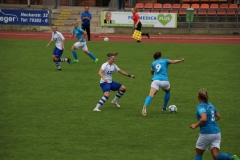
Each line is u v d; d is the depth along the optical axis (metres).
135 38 74.56
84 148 25.69
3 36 81.31
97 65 52.81
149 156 24.59
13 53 60.94
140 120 31.27
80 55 60.41
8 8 92.50
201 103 22.06
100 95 38.34
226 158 21.03
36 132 28.41
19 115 32.16
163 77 31.84
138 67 51.41
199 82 44.06
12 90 39.66
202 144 21.84
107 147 25.91
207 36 85.88
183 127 29.81
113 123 30.48
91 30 91.00
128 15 89.38
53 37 48.50
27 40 75.69
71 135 27.92
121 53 62.03
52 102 35.84
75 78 45.12
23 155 24.48
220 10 94.12
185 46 70.31
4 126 29.58
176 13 88.50
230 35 87.75
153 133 28.50
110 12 89.81
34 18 91.44
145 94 39.03
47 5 96.69
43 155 24.53
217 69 50.94
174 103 36.16
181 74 48.06
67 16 93.62
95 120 31.12
